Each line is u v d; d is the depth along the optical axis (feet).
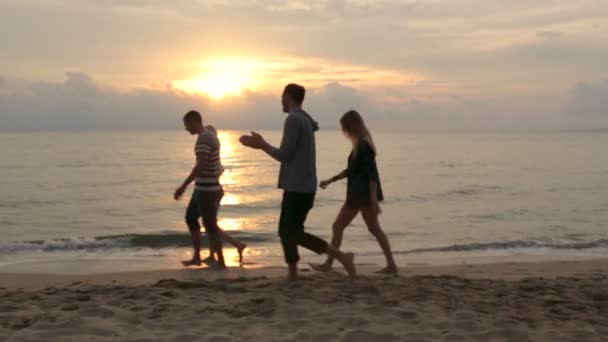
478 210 71.56
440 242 46.24
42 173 133.49
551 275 25.52
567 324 14.55
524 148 328.29
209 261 26.45
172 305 15.66
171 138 577.84
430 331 13.56
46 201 81.87
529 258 35.78
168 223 61.67
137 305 15.72
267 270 24.81
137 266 30.07
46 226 59.00
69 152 252.42
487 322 14.40
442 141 509.35
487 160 202.08
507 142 476.95
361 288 17.72
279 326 13.87
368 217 21.53
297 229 18.78
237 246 26.32
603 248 41.57
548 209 72.23
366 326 13.91
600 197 86.58
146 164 171.32
